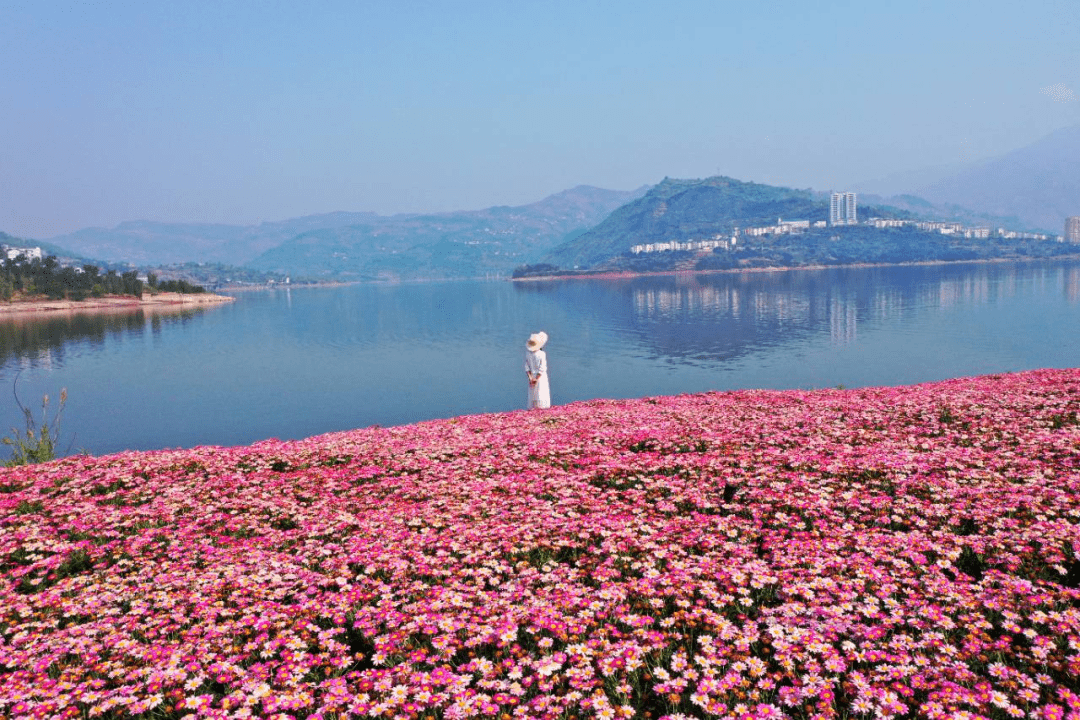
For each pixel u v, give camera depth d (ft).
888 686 19.42
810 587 25.52
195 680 21.35
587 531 33.86
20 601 29.14
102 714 20.59
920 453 44.60
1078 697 17.95
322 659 23.08
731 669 20.62
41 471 55.67
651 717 19.76
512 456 52.80
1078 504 32.45
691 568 28.19
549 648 22.77
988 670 19.85
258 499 44.04
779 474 41.88
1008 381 76.38
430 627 24.20
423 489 44.34
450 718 19.01
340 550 33.60
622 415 69.72
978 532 31.01
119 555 34.94
